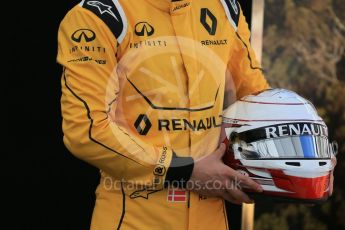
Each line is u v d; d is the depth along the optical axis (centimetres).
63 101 274
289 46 502
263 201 285
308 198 277
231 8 304
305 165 274
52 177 482
